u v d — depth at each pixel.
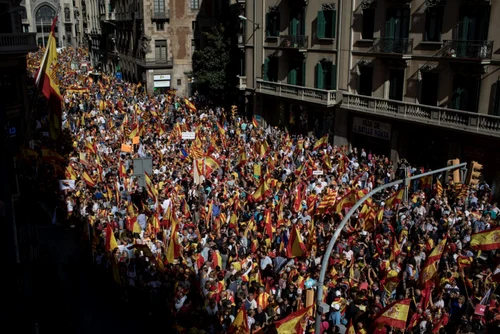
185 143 32.81
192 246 18.34
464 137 27.64
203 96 55.81
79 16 120.62
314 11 37.34
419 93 30.27
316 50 37.59
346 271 16.30
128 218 21.11
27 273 14.06
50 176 27.36
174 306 15.38
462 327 13.15
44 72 16.94
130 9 72.06
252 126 40.62
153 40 65.56
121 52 81.00
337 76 35.91
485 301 14.59
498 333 12.61
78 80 66.62
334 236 11.52
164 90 67.19
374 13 32.56
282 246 18.09
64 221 23.78
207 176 25.83
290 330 12.30
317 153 31.23
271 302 14.75
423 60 29.72
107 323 16.58
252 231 19.66
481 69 26.44
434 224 19.56
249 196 23.34
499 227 15.71
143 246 17.78
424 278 15.03
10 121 33.38
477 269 16.27
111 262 18.20
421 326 13.41
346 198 20.88
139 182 24.41
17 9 24.67
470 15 26.81
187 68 67.50
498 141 25.77
